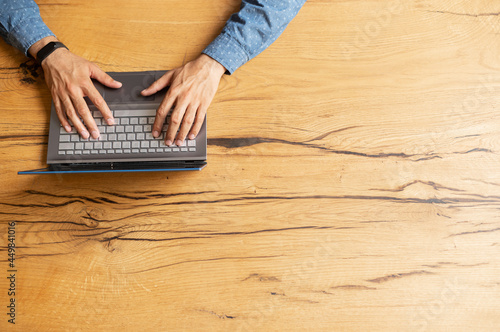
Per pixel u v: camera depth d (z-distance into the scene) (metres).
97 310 0.72
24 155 0.79
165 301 0.73
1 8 0.83
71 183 0.78
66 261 0.74
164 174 0.79
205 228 0.77
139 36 0.88
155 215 0.77
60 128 0.78
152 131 0.78
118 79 0.83
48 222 0.76
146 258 0.75
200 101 0.80
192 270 0.75
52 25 0.88
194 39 0.88
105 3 0.90
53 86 0.81
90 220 0.77
